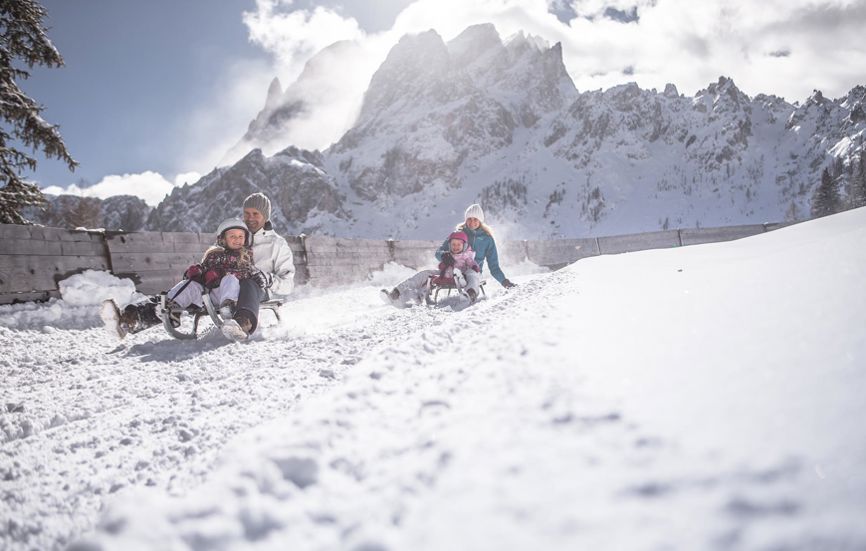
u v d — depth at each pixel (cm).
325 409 131
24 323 471
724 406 96
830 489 64
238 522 81
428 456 102
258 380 246
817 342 117
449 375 162
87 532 118
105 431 186
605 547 62
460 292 614
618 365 139
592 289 381
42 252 539
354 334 384
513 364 160
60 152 1056
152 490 130
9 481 146
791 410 87
